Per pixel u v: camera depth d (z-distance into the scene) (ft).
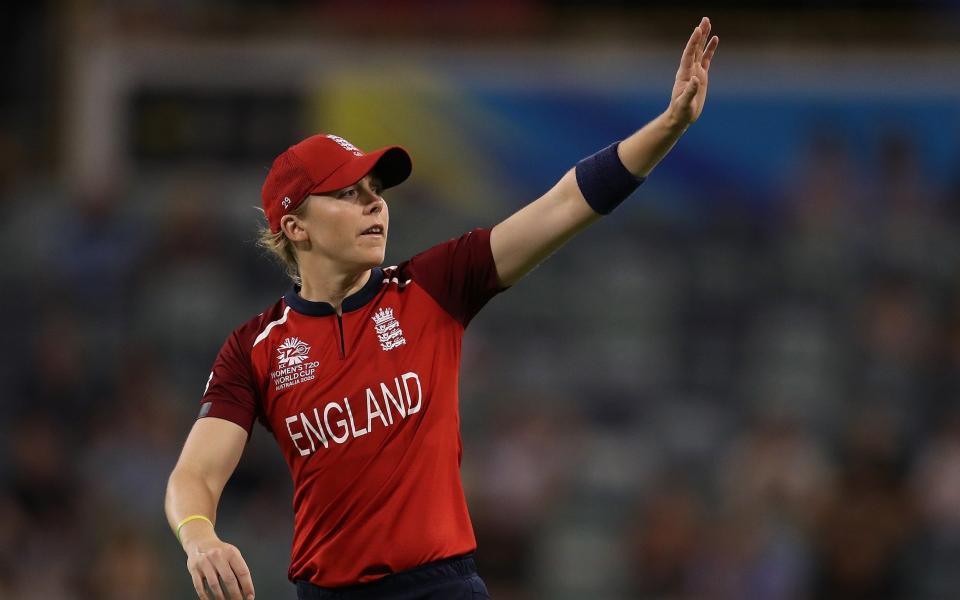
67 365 171.32
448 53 198.29
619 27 203.21
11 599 141.79
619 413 172.86
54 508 153.99
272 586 143.43
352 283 49.90
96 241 185.47
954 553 147.02
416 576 47.06
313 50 200.44
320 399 48.11
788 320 183.93
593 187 47.60
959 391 174.40
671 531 146.61
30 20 213.66
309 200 48.98
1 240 191.42
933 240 189.98
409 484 47.42
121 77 202.80
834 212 192.03
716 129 193.88
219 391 49.49
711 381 178.19
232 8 209.15
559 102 194.70
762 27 201.77
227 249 188.24
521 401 164.76
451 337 49.26
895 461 157.28
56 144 206.08
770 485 149.48
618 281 188.03
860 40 199.82
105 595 142.00
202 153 201.05
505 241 49.01
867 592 145.07
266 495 150.61
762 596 138.51
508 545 148.15
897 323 181.57
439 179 193.67
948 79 195.00
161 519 150.61
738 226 192.65
